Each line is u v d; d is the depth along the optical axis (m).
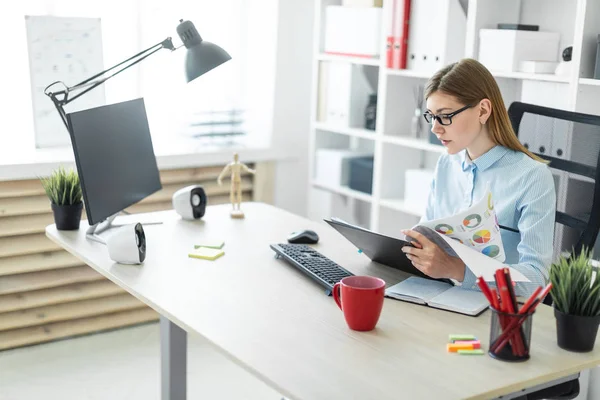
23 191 3.25
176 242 2.35
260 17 3.93
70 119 2.17
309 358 1.53
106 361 3.24
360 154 3.79
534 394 1.69
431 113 2.09
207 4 3.81
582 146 2.26
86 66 3.47
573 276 1.59
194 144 3.82
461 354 1.57
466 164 2.21
